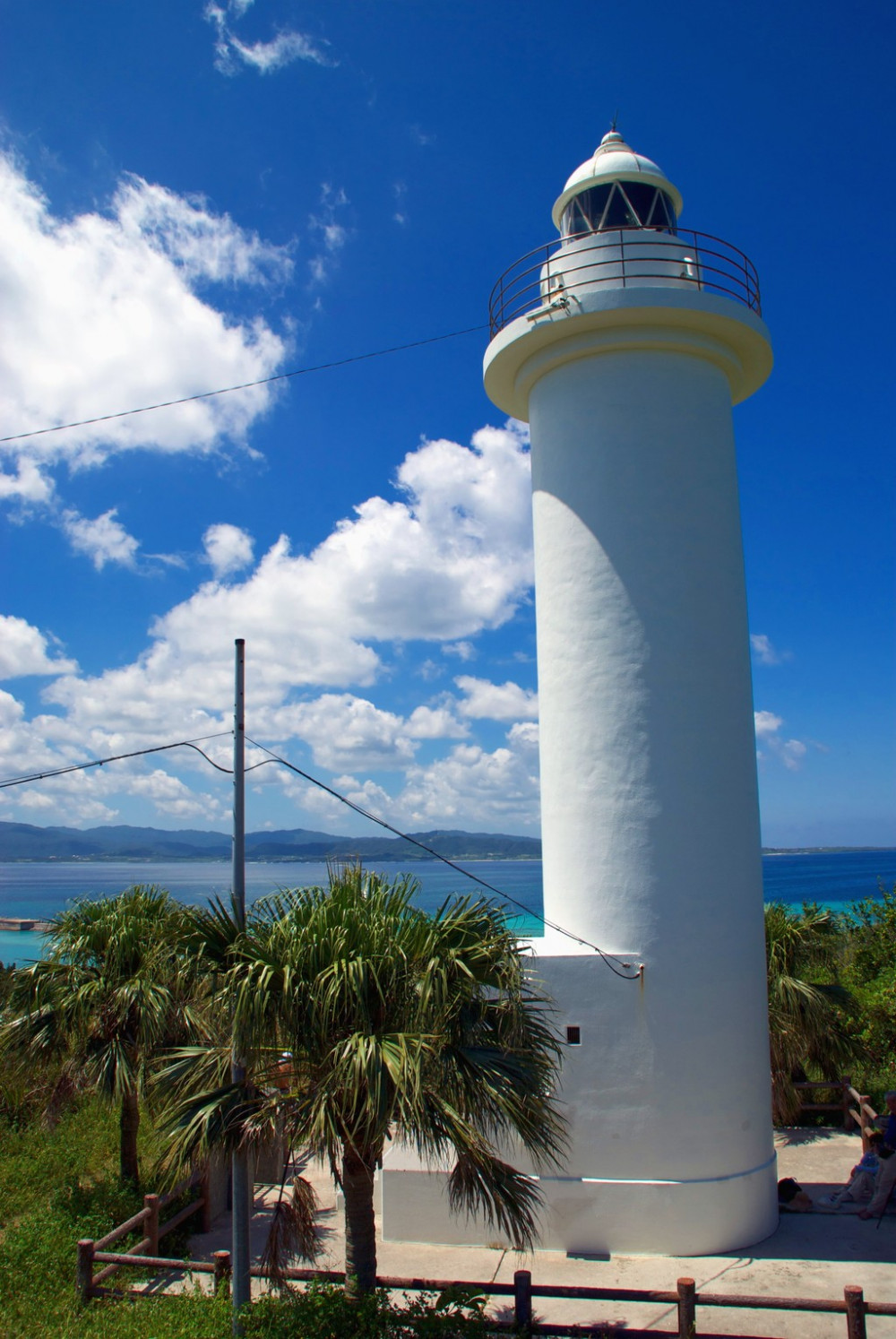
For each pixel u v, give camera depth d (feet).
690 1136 35.55
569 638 40.52
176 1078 27.40
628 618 39.27
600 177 45.06
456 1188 25.54
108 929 39.91
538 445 43.55
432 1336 24.06
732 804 38.86
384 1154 37.52
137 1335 26.71
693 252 44.32
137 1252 33.35
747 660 41.39
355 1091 22.79
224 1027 25.50
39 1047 38.58
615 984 36.63
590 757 39.14
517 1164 36.01
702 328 40.50
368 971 23.79
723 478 41.37
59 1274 31.83
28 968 40.04
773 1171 37.47
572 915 38.83
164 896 43.06
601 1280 32.35
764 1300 24.99
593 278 43.32
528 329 40.96
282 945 25.11
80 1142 47.88
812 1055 51.88
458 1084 24.21
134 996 37.14
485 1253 34.96
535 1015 32.01
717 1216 34.91
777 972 50.90
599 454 40.60
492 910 26.99
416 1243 36.04
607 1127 35.73
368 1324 24.14
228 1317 27.02
